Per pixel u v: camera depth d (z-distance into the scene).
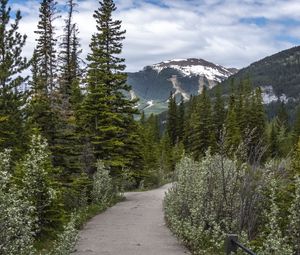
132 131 33.47
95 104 29.27
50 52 40.50
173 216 14.98
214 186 13.37
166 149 69.50
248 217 12.03
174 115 85.50
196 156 61.03
